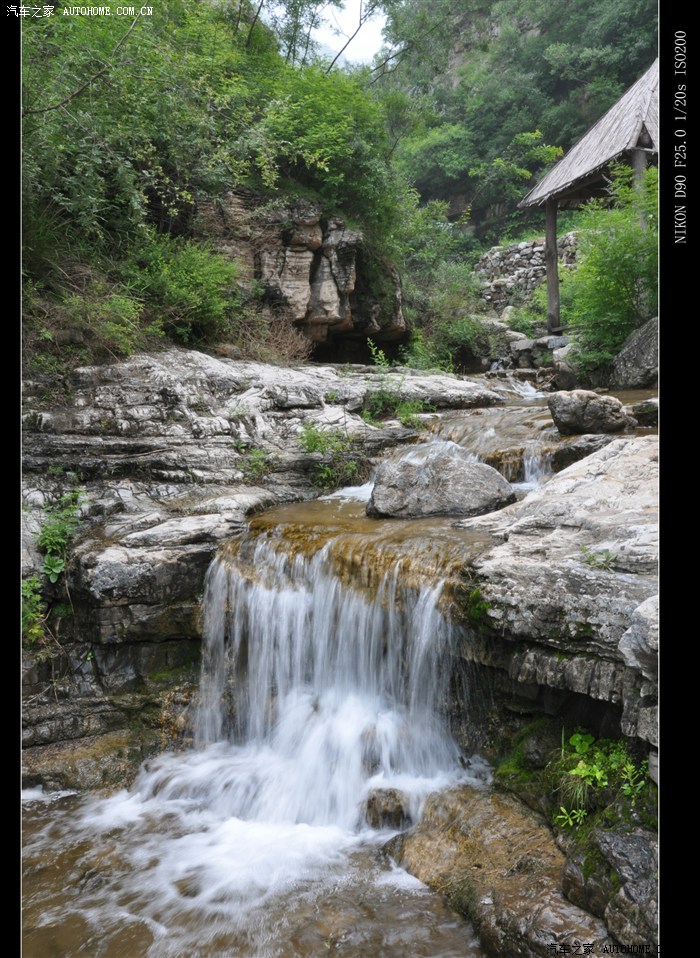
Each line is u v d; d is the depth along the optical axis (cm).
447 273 1766
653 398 798
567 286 1608
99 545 602
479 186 3031
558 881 323
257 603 569
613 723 364
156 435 735
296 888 384
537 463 709
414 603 473
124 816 478
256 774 500
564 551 423
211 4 1269
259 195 1077
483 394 1027
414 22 1794
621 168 1032
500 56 3319
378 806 434
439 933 335
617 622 349
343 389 923
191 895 385
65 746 543
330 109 1160
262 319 1027
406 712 484
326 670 534
